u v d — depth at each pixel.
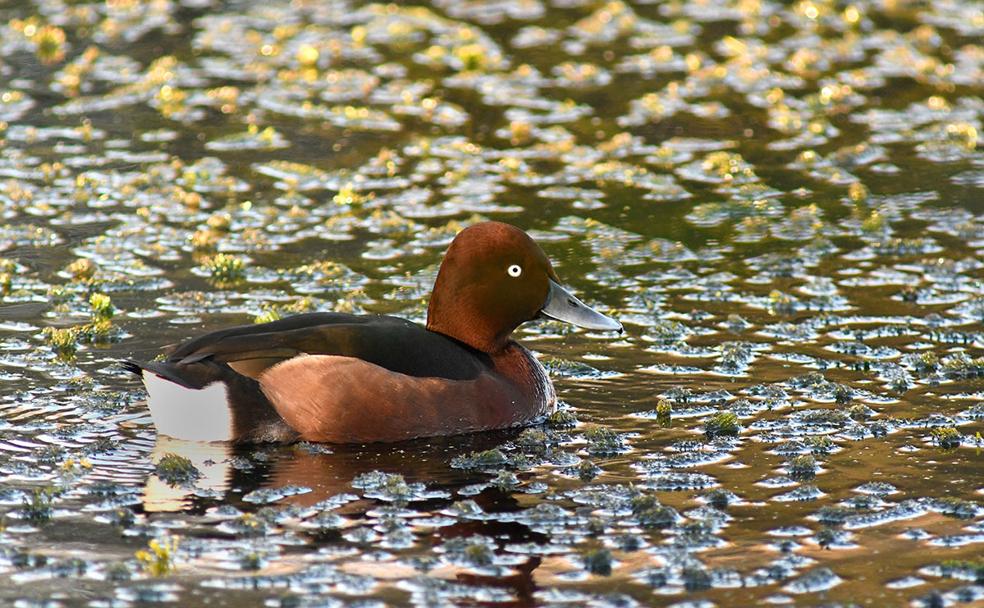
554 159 18.45
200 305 13.63
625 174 17.83
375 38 23.83
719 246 15.59
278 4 25.91
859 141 19.19
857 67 22.42
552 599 8.16
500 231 11.32
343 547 8.77
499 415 10.90
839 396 11.45
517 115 20.14
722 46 23.36
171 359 10.55
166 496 9.52
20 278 14.30
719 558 8.66
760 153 18.73
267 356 10.48
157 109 20.28
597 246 15.57
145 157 18.34
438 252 15.32
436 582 8.31
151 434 10.61
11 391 11.34
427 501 9.52
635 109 20.41
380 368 10.54
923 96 21.09
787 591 8.26
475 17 25.02
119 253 15.13
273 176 17.75
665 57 22.62
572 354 12.57
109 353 12.32
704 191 17.38
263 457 10.26
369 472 10.01
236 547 8.74
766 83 21.62
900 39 23.75
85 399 11.16
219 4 25.81
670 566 8.55
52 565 8.45
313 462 10.19
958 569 8.47
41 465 9.98
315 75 21.88
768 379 11.89
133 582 8.27
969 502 9.42
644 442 10.60
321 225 16.12
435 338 10.98
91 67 22.05
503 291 11.25
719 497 9.52
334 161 18.28
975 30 24.34
